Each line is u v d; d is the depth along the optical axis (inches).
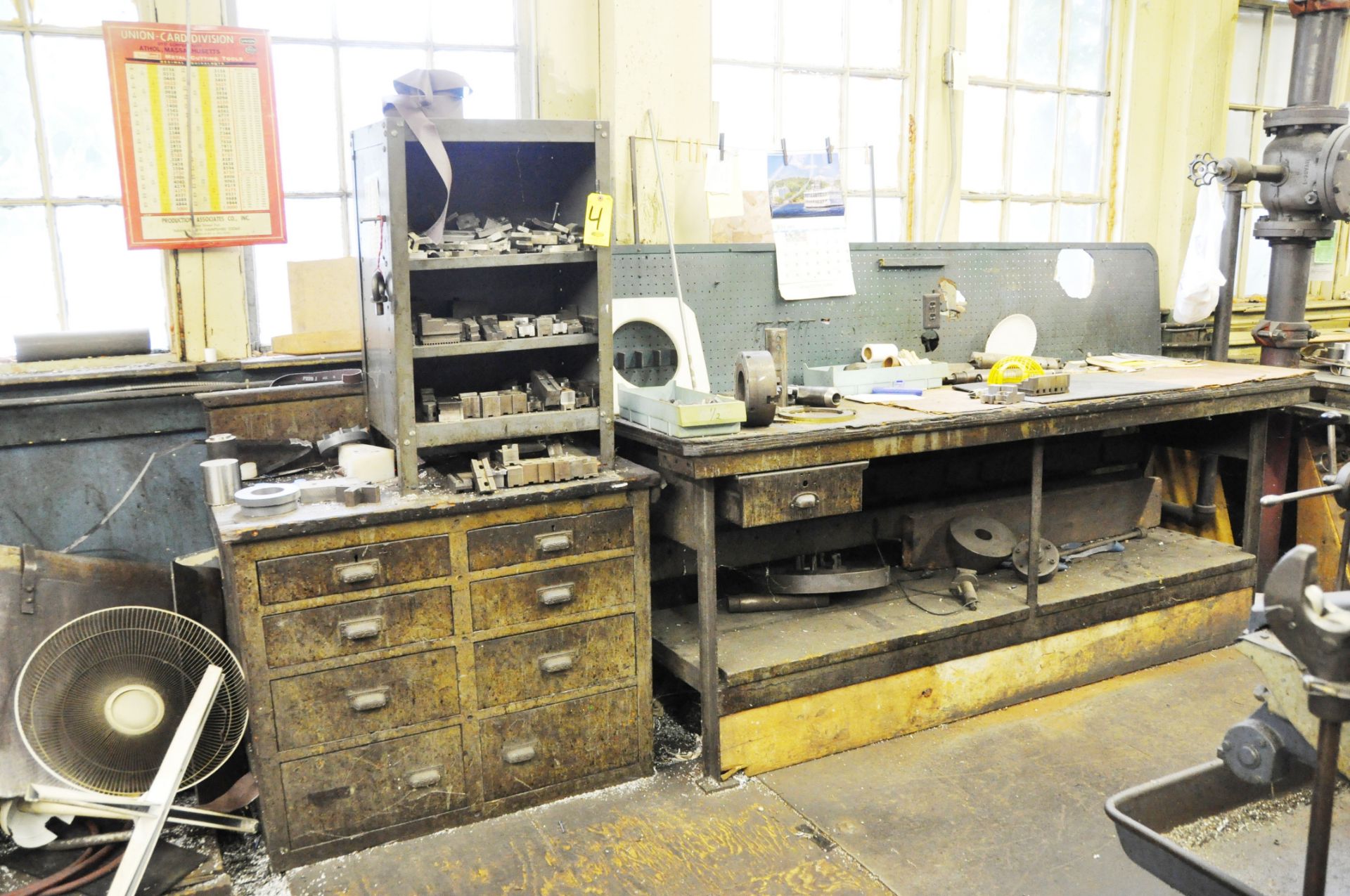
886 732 105.2
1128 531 137.3
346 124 114.9
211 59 105.1
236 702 88.4
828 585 109.1
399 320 85.6
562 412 93.9
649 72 119.9
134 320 109.3
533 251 91.9
